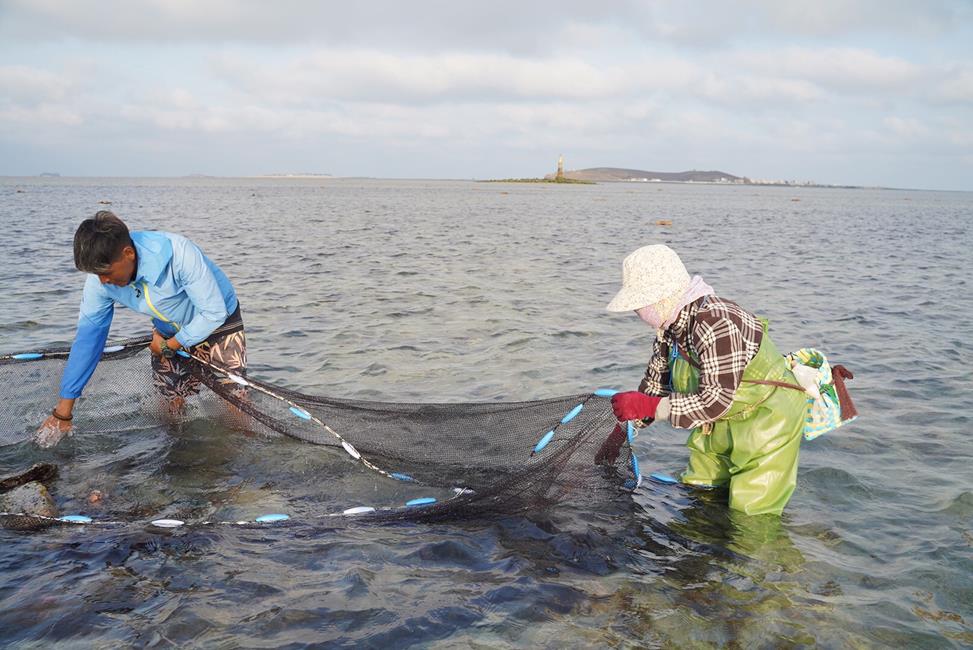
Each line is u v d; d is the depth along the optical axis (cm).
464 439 522
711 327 436
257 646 334
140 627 346
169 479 528
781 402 465
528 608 371
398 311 1160
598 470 514
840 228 3784
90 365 546
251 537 443
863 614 372
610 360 873
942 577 409
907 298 1405
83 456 564
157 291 514
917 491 525
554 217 4278
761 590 394
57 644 332
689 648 342
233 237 2453
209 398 598
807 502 507
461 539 447
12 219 3056
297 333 991
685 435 636
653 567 417
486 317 1124
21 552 417
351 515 473
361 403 530
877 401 732
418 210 4822
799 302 1330
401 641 341
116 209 4188
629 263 457
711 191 19088
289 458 563
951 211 7188
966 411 702
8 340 916
